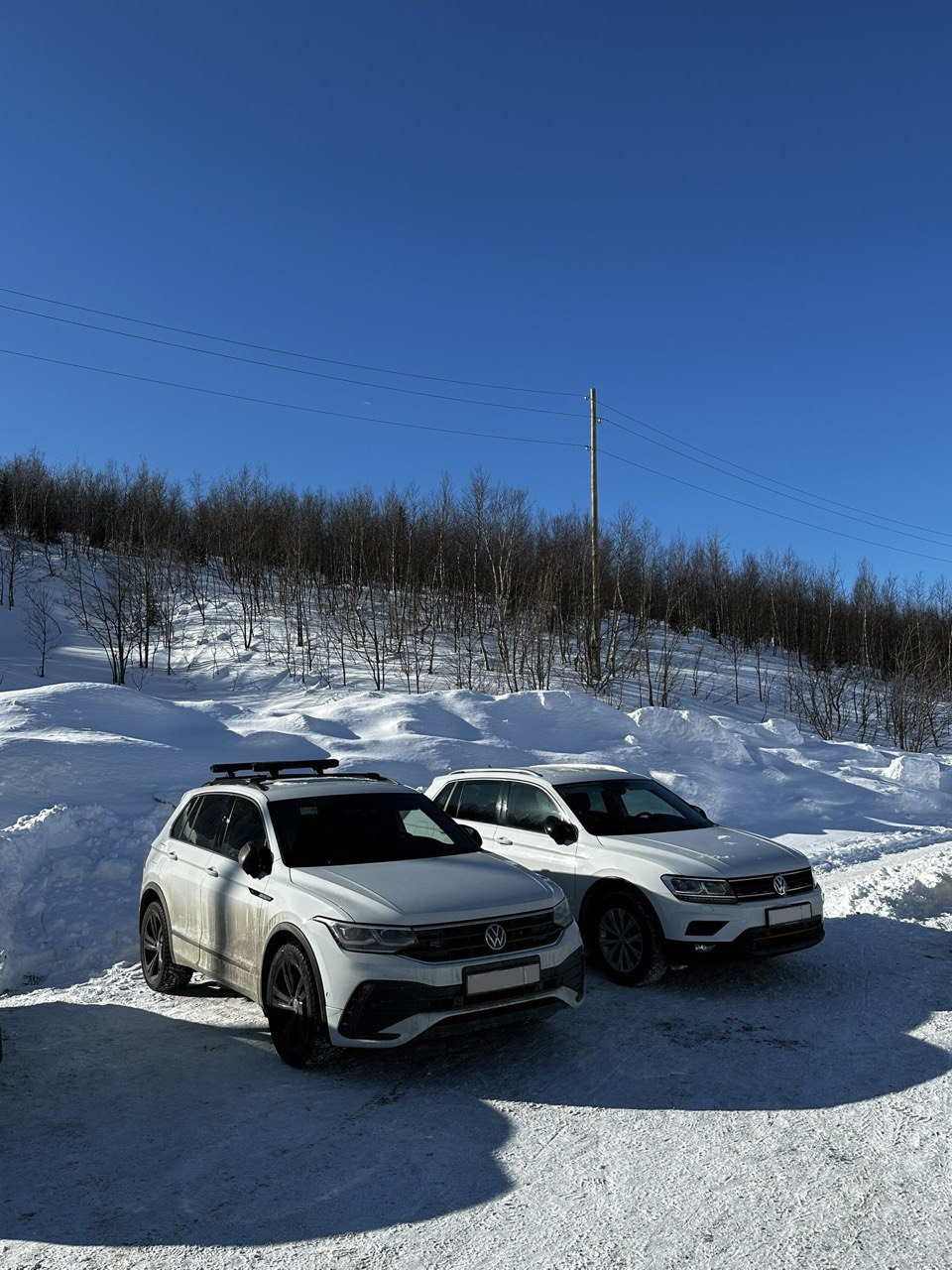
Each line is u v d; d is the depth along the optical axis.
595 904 7.16
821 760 22.55
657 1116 4.52
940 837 15.18
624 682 34.91
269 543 50.00
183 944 6.54
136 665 34.53
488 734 18.70
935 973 7.03
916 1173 3.88
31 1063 5.41
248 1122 4.52
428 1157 4.11
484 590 41.72
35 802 11.20
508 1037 5.74
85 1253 3.35
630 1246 3.34
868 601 50.44
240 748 14.93
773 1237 3.39
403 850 6.16
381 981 4.84
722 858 6.80
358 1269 3.22
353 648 36.84
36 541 52.16
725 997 6.53
